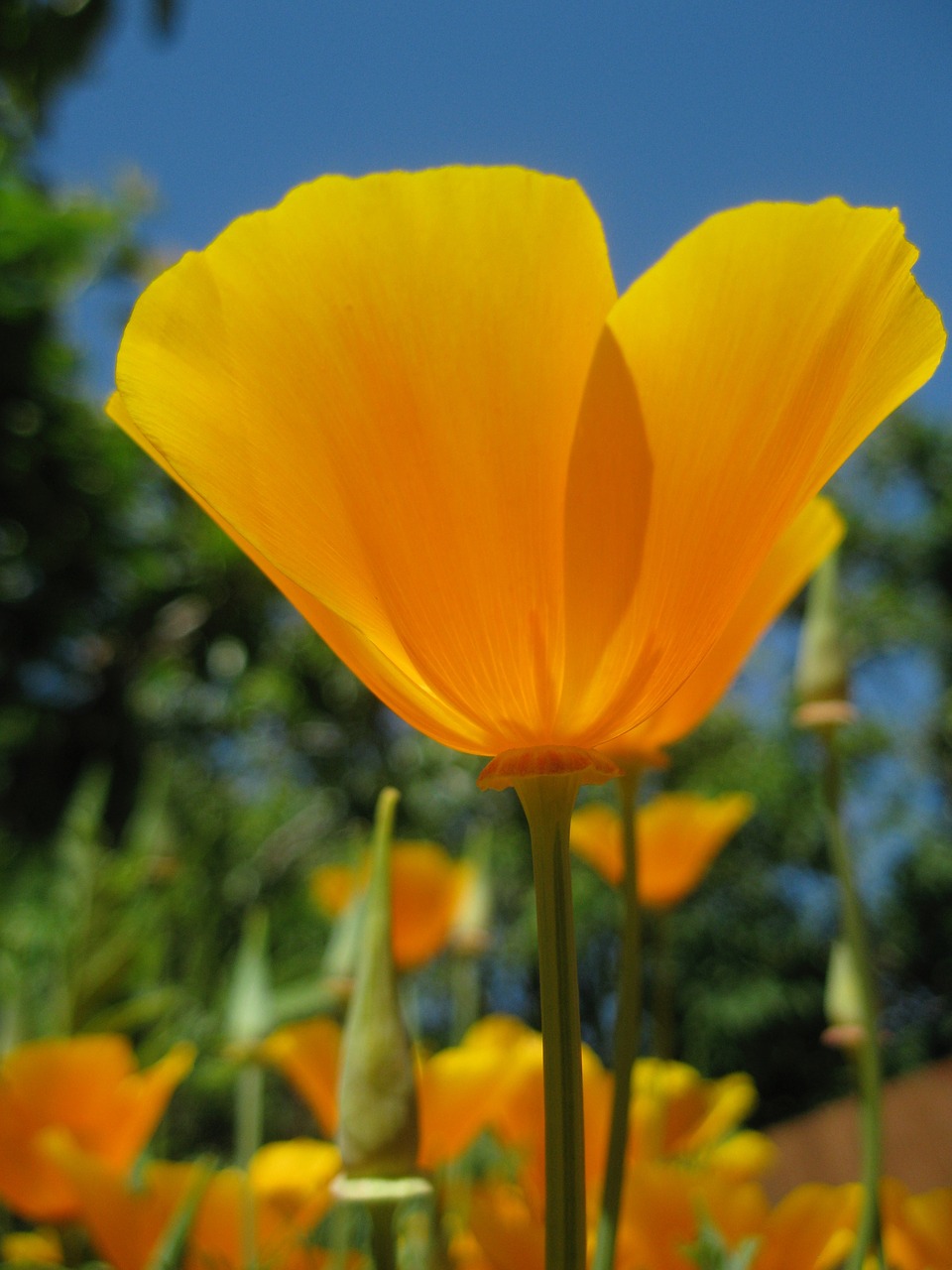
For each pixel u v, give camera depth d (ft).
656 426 0.36
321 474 0.37
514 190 0.36
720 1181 0.54
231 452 0.37
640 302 0.36
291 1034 0.65
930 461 8.26
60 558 4.19
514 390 0.36
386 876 0.46
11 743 3.97
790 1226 0.53
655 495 0.37
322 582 0.38
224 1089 1.45
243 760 4.41
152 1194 0.56
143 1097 0.68
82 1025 1.23
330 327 0.36
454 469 0.37
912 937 6.06
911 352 0.39
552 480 0.37
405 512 0.37
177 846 1.60
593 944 4.61
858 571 8.17
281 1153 0.64
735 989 5.08
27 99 1.71
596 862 0.85
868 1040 0.53
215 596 4.29
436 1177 0.57
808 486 0.39
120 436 4.31
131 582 4.37
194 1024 1.32
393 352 0.36
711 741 6.00
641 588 0.37
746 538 0.38
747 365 0.36
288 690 4.13
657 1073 0.65
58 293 4.24
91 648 4.31
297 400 0.37
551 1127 0.37
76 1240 0.65
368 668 0.41
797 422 0.37
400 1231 0.66
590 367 0.36
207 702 4.39
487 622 0.38
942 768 7.11
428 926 0.89
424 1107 0.57
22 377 4.16
